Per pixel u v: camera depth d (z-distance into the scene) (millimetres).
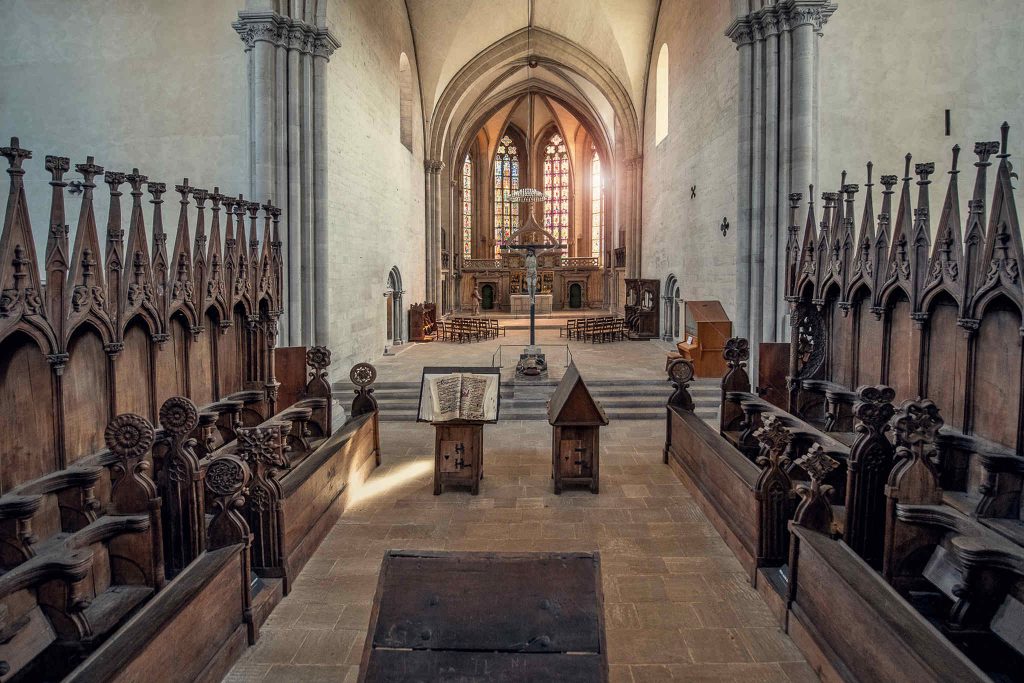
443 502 7957
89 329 5789
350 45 14828
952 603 4703
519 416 12547
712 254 15836
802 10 11680
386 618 2971
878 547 5402
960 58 12234
